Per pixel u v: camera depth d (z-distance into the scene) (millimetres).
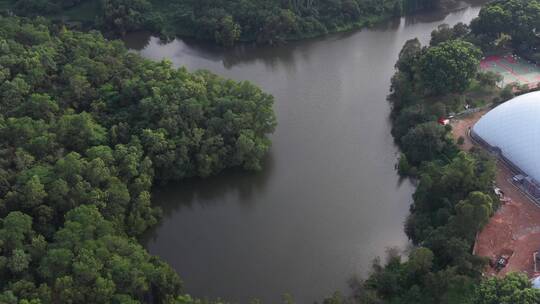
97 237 156500
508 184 184500
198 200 196125
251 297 160250
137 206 177750
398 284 154625
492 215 171875
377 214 186250
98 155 180000
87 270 141500
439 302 146125
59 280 138500
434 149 198625
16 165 176000
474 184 171625
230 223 186000
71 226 153500
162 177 195750
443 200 172625
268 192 196500
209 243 178750
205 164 195125
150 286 153750
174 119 198375
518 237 165000
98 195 167500
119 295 141500
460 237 155875
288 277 165875
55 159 183125
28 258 145625
